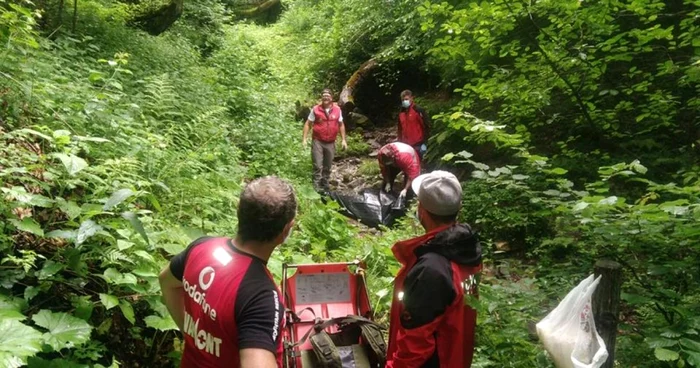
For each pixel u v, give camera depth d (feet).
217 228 13.87
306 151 30.27
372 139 39.32
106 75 21.71
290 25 59.93
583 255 12.38
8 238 8.89
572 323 7.25
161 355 10.07
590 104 20.58
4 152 10.72
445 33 31.12
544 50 19.60
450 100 34.65
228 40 48.49
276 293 5.85
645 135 21.77
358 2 48.34
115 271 9.36
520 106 21.09
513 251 19.44
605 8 18.04
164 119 20.79
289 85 45.29
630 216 9.80
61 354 8.33
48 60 18.28
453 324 7.23
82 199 11.09
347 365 8.62
